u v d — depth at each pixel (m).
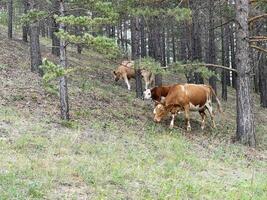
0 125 13.68
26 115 15.60
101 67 35.16
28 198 8.20
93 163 11.20
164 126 18.92
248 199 10.39
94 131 15.18
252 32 29.03
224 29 47.75
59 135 13.67
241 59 18.06
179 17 18.14
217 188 11.00
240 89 18.12
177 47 57.34
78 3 15.23
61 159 11.19
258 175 13.50
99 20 14.30
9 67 24.00
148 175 11.02
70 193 8.95
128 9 18.52
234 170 13.83
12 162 10.28
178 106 18.77
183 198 9.70
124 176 10.62
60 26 15.37
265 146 19.17
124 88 29.05
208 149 16.20
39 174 9.68
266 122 30.39
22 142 12.02
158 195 9.54
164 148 14.73
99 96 22.17
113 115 18.62
